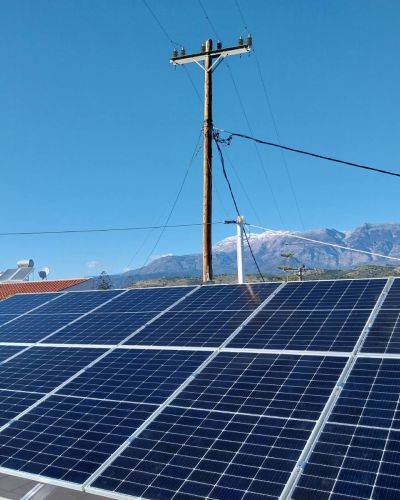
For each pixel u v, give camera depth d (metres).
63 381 14.91
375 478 8.66
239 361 13.56
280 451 9.84
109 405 12.92
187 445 10.63
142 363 14.82
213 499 9.03
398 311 14.19
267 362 13.21
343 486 8.66
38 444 11.90
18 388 15.19
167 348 15.37
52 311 22.33
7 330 21.06
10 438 12.45
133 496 9.46
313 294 17.02
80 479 10.22
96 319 19.69
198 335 15.81
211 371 13.38
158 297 20.56
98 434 11.75
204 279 24.56
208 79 26.19
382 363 11.91
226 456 10.05
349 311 14.99
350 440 9.69
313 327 14.52
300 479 9.03
